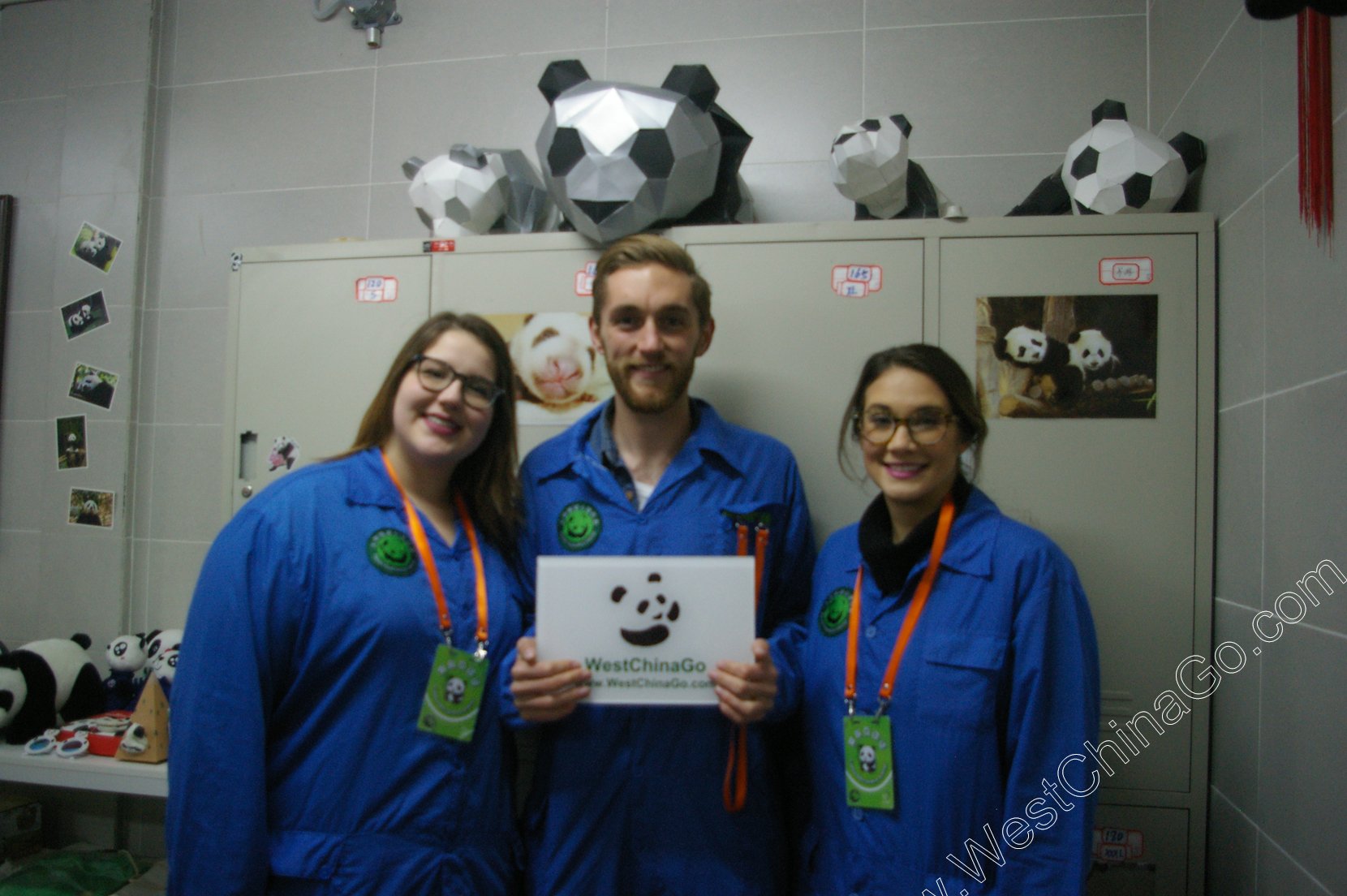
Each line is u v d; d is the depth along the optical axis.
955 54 1.75
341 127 1.99
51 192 2.12
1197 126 1.40
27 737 1.60
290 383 1.52
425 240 1.47
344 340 1.50
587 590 0.97
